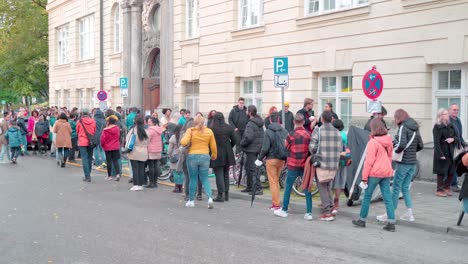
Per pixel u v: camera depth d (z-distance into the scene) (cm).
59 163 1886
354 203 1074
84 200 1154
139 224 902
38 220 931
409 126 896
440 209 999
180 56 2441
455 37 1271
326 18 1619
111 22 3150
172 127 1439
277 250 739
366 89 1139
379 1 1455
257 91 1978
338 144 941
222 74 2125
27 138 2378
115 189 1330
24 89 4434
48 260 684
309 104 1366
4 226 881
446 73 1336
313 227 895
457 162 837
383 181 870
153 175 1352
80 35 3684
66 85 3856
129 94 2916
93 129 1473
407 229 883
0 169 1767
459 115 1303
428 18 1332
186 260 684
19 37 4294
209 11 2194
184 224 908
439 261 695
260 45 1908
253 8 1981
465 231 830
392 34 1424
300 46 1730
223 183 1152
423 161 1343
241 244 770
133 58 2859
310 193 957
